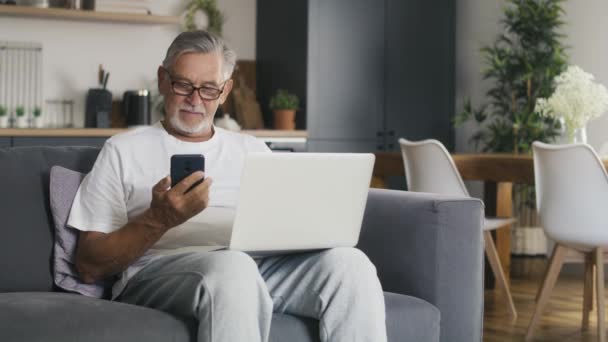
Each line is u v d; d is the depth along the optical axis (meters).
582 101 4.32
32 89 5.52
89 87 5.66
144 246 2.12
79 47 5.64
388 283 2.55
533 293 4.79
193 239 2.30
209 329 1.91
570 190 3.63
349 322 2.08
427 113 6.32
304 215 2.12
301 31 5.82
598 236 3.60
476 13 6.32
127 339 1.89
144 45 5.81
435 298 2.47
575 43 5.78
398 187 6.26
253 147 2.47
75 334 1.84
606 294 4.81
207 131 2.40
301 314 2.19
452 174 4.15
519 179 4.23
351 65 5.96
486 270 4.96
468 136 6.42
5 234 2.26
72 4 5.41
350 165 2.14
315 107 5.83
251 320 1.93
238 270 1.97
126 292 2.23
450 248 2.49
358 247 2.64
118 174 2.26
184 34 2.34
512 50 6.04
